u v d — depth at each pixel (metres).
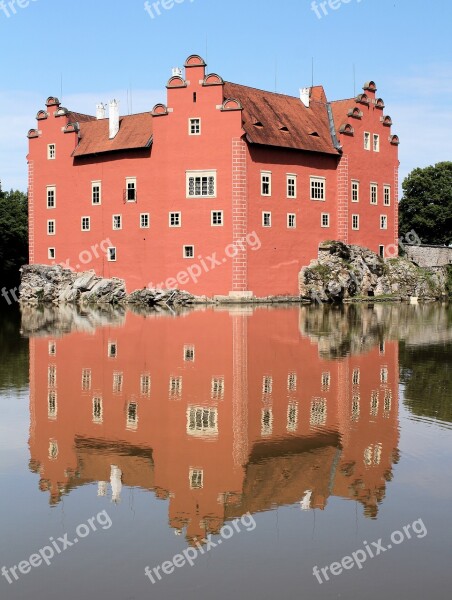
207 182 74.00
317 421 21.17
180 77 74.50
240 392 25.30
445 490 15.31
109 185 79.75
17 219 108.56
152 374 28.83
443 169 117.00
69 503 14.83
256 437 19.48
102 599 11.05
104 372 29.41
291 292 77.31
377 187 86.62
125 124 80.75
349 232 82.81
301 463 17.25
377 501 14.73
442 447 18.50
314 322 51.22
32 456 18.00
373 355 33.81
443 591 11.19
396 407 22.98
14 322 52.72
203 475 16.44
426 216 116.56
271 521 13.85
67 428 20.61
